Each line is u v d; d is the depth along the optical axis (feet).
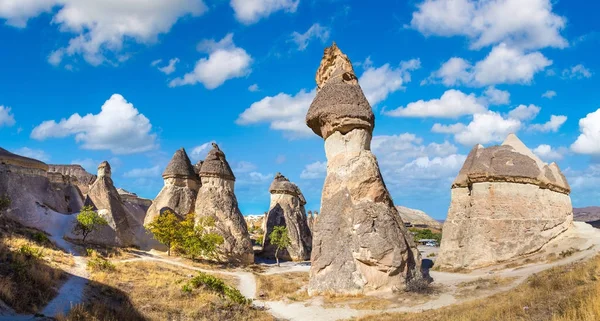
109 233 108.37
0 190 94.58
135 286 67.41
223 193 132.26
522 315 42.57
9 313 45.57
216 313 61.98
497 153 93.66
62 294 55.72
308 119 92.53
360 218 79.51
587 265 58.59
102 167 126.00
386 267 75.66
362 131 87.66
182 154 148.87
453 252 93.91
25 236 84.23
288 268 121.70
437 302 66.85
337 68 95.81
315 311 67.97
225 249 121.49
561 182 94.94
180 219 133.59
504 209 89.15
